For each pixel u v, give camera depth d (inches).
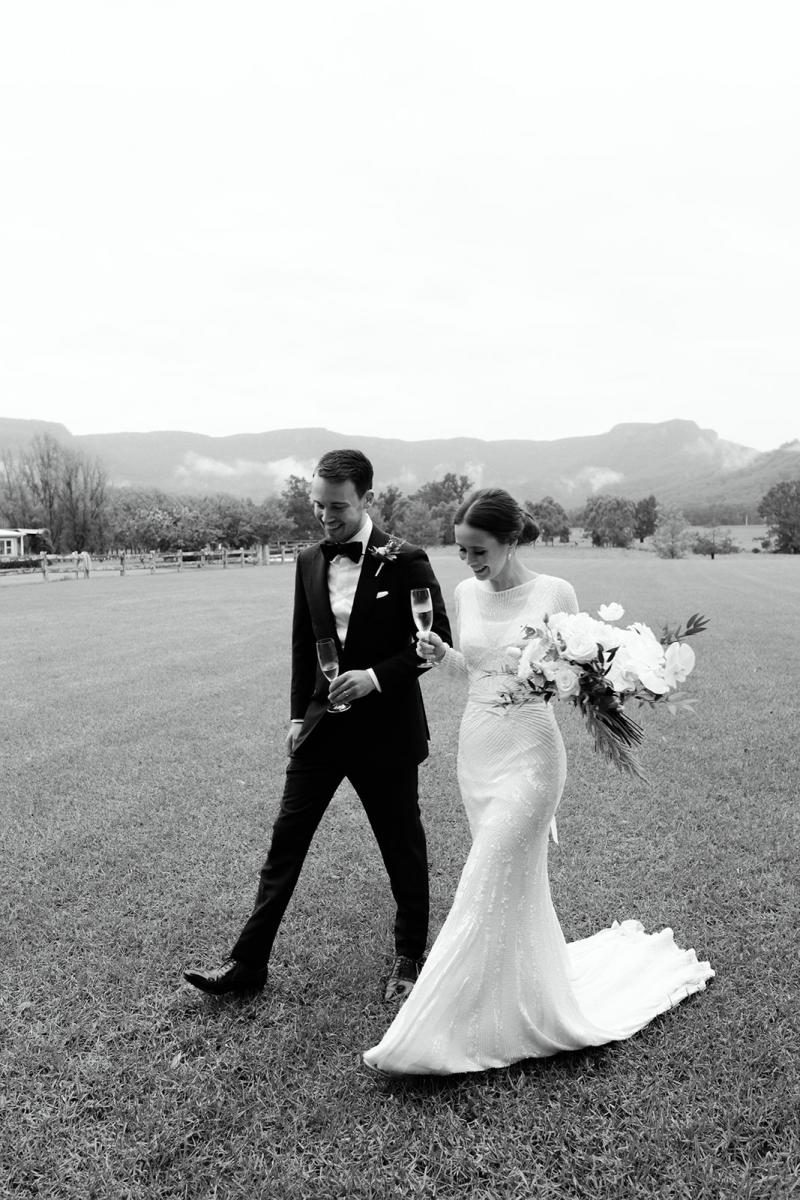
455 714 363.3
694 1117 103.9
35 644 574.6
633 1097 108.0
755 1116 103.7
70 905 169.9
